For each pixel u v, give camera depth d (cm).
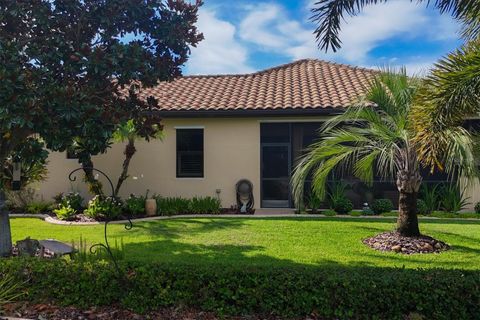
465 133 715
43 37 629
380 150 861
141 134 743
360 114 867
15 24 637
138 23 684
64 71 632
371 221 1167
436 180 1374
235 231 1020
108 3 633
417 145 738
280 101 1447
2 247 704
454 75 527
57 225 1155
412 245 820
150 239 930
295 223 1130
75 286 523
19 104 549
